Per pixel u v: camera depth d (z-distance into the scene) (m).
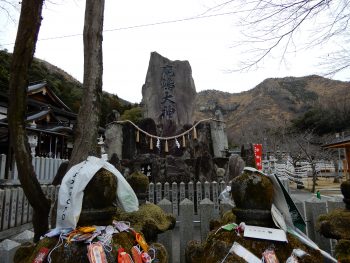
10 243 2.75
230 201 4.44
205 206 4.73
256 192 2.23
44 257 1.89
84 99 3.70
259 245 2.08
